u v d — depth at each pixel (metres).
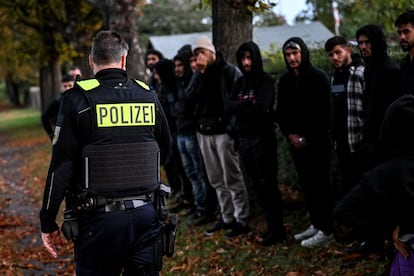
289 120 5.13
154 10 37.56
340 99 4.88
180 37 21.33
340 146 4.95
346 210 2.54
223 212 5.96
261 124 5.15
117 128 3.09
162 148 3.47
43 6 17.50
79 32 17.53
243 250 5.30
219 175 5.83
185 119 6.33
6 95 62.91
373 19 10.88
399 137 2.47
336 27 14.22
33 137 21.88
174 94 6.64
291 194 7.28
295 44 4.91
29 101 50.16
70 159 3.06
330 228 5.16
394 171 2.43
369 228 2.52
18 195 10.17
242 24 6.71
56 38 20.62
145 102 3.21
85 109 3.05
